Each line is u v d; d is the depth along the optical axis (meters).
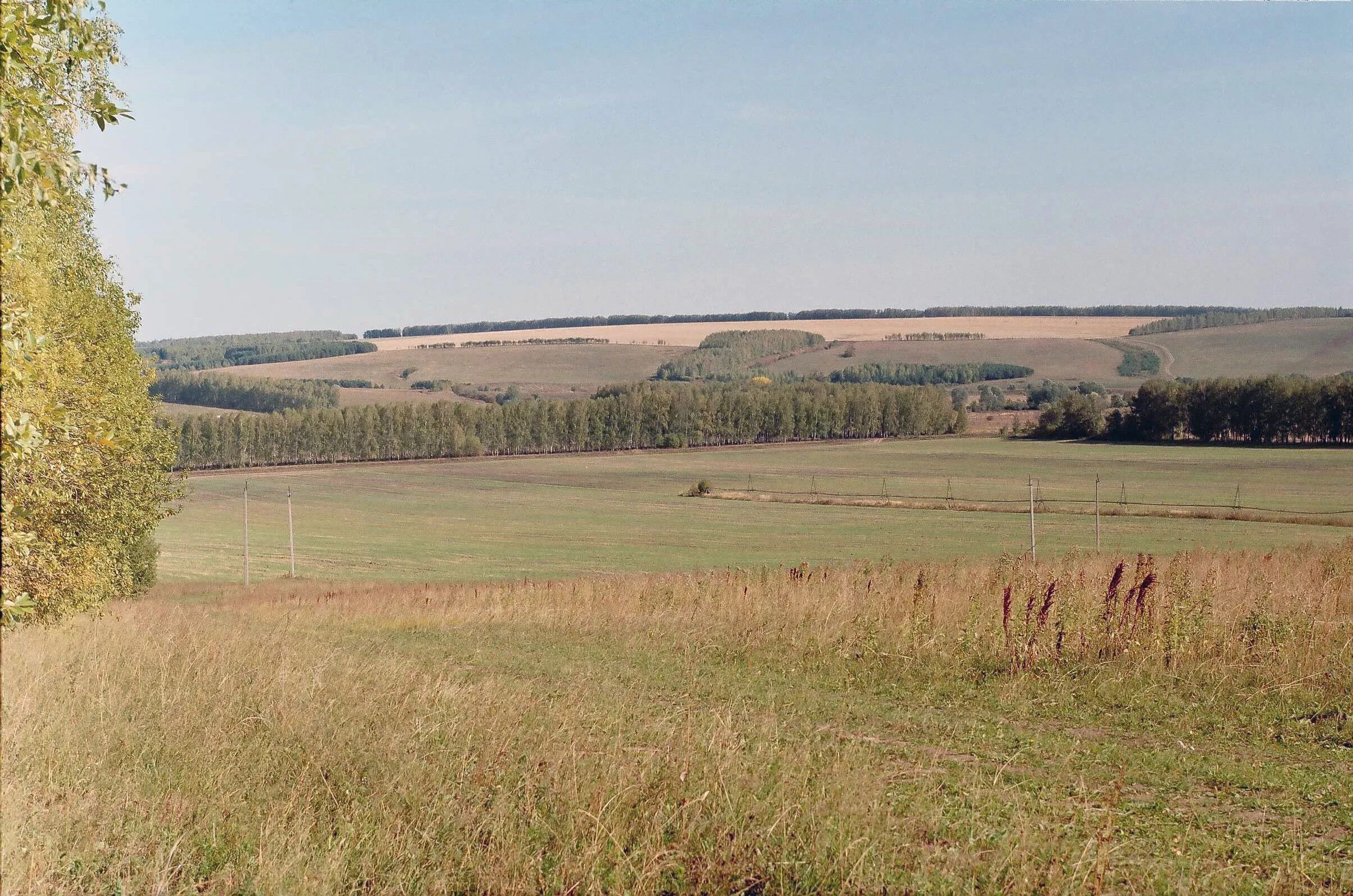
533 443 173.75
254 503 121.12
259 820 8.12
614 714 12.02
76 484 20.28
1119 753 10.80
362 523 105.44
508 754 9.63
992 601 18.25
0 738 9.66
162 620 26.72
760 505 110.81
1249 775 9.83
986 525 86.44
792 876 7.07
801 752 9.76
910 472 135.88
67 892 7.00
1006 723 12.41
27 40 8.14
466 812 8.16
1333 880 7.10
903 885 6.83
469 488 133.12
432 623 25.89
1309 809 8.88
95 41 9.03
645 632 20.91
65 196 9.03
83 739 10.16
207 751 9.85
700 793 8.22
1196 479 110.81
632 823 7.77
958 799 8.95
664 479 138.38
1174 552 57.00
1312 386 138.00
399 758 9.45
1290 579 20.88
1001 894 6.67
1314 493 94.88
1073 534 76.88
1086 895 6.68
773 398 182.00
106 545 24.31
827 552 75.38
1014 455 147.62
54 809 8.15
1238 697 13.02
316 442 159.88
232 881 7.18
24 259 16.14
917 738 11.62
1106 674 14.32
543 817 8.10
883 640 16.78
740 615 20.95
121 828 8.01
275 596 53.38
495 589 37.56
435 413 168.25
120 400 22.98
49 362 16.11
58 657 15.39
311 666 14.20
